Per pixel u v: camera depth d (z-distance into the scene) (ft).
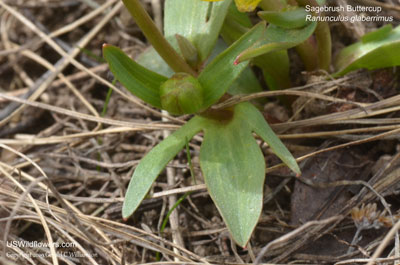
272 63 1.09
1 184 1.08
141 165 1.02
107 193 1.12
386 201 1.05
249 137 1.03
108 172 1.14
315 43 1.10
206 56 1.06
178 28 1.07
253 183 1.00
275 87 1.14
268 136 1.02
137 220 1.10
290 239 1.04
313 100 1.09
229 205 1.00
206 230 1.08
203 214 1.10
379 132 1.07
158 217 1.10
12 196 1.07
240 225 0.99
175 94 0.99
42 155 1.15
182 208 1.10
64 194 1.13
